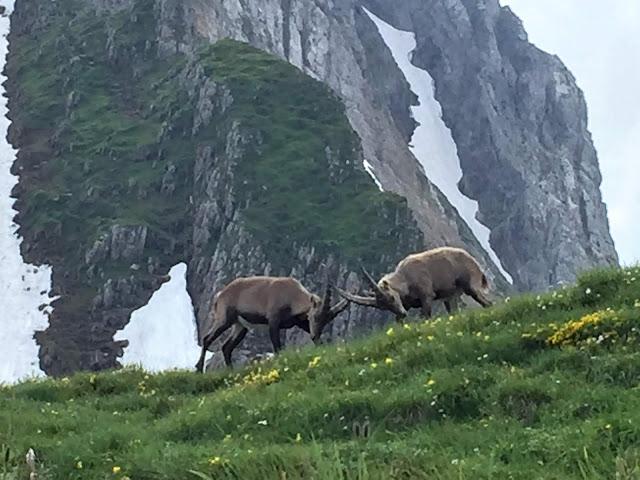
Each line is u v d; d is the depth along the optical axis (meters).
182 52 135.25
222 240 100.81
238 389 17.70
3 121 131.38
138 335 95.12
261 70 121.69
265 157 109.38
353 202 103.19
